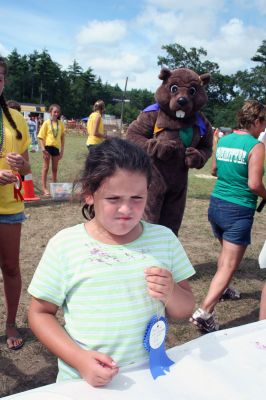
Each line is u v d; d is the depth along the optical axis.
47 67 99.62
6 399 1.16
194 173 13.96
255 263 5.22
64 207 7.46
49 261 1.46
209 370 1.35
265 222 7.24
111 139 1.48
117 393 1.21
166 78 4.05
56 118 8.45
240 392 1.25
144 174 1.39
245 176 3.36
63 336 1.38
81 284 1.42
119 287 1.42
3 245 2.85
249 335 1.61
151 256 1.50
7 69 2.67
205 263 5.07
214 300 3.38
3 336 3.25
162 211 4.24
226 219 3.40
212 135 4.36
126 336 1.41
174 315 1.54
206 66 81.88
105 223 1.41
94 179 1.38
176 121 4.02
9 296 3.03
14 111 2.85
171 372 1.33
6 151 2.74
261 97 81.75
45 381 2.81
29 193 7.87
